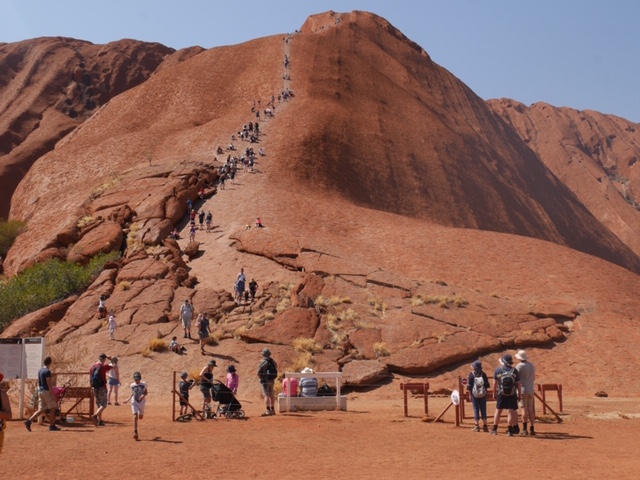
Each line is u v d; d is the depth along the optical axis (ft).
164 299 114.21
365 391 92.22
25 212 229.45
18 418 59.26
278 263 134.31
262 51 383.04
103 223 155.02
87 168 248.93
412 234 163.63
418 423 55.62
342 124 287.89
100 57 547.49
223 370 93.30
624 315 121.70
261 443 44.29
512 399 48.26
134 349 99.45
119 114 328.90
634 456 39.47
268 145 245.04
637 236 498.69
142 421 57.98
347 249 145.48
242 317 108.27
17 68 555.28
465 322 110.11
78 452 40.52
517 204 331.98
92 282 130.31
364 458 38.70
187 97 331.98
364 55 417.90
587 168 596.70
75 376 77.56
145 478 32.91
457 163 317.83
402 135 312.29
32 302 127.13
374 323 108.06
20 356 58.95
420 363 97.50
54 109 498.28
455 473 34.01
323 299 114.01
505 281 135.95
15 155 413.80
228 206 174.60
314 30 502.79
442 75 463.01
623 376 100.73
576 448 42.50
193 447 42.57
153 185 177.17
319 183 228.02
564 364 103.55
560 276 138.51
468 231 169.68
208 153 238.68
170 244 143.64
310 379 68.28
